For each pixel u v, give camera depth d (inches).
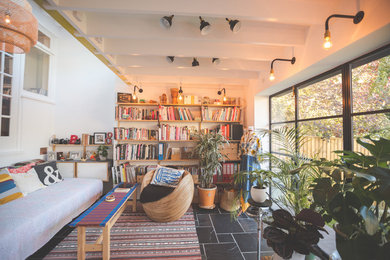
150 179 129.4
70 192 105.3
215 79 148.7
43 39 146.3
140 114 152.1
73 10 62.6
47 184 115.3
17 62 122.3
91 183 125.0
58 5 58.8
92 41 81.2
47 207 84.7
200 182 137.2
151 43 93.7
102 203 92.7
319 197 44.5
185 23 78.9
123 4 60.9
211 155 130.2
